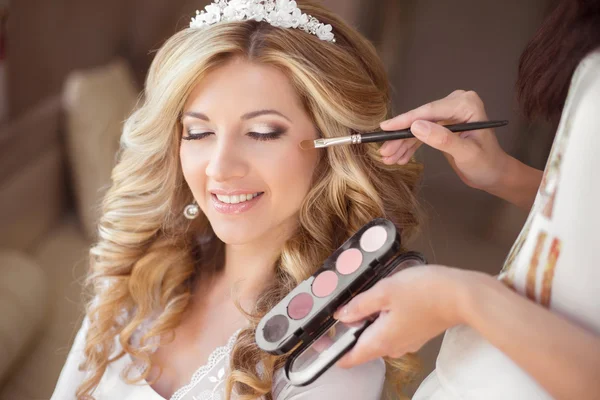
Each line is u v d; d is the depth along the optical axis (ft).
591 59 2.13
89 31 8.81
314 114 3.29
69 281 6.68
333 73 3.27
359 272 2.59
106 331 3.84
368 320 2.44
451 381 2.46
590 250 2.09
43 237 7.40
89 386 3.73
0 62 7.95
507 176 3.19
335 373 3.24
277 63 3.17
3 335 5.17
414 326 2.22
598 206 2.06
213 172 3.15
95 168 7.55
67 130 7.63
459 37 12.21
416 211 3.78
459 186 11.65
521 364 2.06
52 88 8.80
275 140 3.21
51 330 6.01
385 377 3.69
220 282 3.81
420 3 12.18
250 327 3.44
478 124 2.99
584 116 2.08
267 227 3.36
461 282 2.14
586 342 1.98
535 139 9.69
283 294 3.45
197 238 4.01
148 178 3.86
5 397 5.24
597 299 2.11
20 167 6.90
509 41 11.93
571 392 1.99
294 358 2.59
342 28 3.54
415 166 3.75
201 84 3.25
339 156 3.41
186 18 9.41
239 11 3.28
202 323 3.72
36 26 8.46
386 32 11.82
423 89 12.55
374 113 3.43
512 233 10.13
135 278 3.87
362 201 3.46
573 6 2.17
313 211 3.48
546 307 2.23
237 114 3.17
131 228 3.95
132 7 9.10
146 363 3.62
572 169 2.11
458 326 2.54
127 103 8.20
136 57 9.40
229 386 3.32
